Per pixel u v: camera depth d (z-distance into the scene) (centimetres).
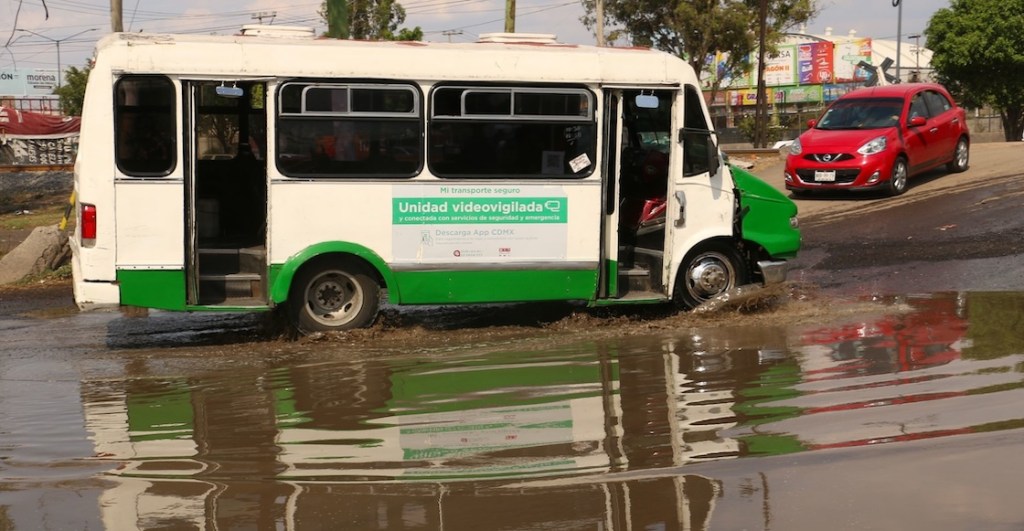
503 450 618
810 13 4822
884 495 521
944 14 5081
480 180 1044
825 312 1085
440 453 614
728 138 6869
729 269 1139
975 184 1983
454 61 1032
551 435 648
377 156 1022
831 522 489
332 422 690
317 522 503
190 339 1035
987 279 1247
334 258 1025
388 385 799
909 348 878
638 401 730
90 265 976
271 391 786
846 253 1509
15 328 1116
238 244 1052
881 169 1956
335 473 579
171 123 982
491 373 836
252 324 1117
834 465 570
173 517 511
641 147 1147
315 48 1006
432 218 1035
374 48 1020
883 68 5528
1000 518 485
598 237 1073
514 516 507
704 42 4731
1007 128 5206
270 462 600
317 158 1009
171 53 977
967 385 738
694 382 784
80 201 974
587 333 1029
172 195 984
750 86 8119
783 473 561
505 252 1055
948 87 5228
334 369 866
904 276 1302
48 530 496
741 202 1127
